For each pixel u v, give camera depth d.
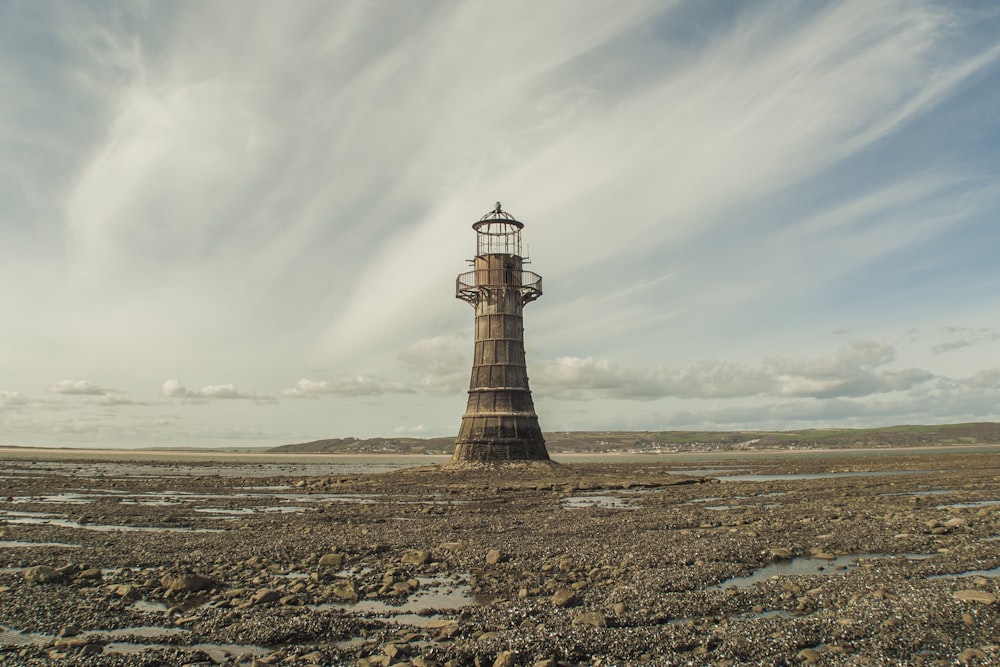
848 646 15.00
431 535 30.02
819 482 60.22
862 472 77.38
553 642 15.20
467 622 17.06
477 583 21.17
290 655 14.85
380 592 20.02
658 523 33.00
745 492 50.66
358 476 71.44
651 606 18.06
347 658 14.76
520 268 78.19
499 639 15.42
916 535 28.67
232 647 15.53
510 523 33.72
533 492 52.53
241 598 19.31
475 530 31.53
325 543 27.81
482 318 77.06
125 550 26.75
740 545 26.45
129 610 18.20
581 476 67.25
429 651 14.91
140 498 51.03
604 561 23.84
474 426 74.62
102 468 105.31
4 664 14.23
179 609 18.44
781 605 18.16
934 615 16.55
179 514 39.59
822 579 20.66
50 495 53.91
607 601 18.73
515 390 75.31
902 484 56.44
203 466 122.56
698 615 17.52
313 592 20.02
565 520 34.66
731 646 14.94
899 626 15.95
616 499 46.62
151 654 14.82
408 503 44.66
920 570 22.00
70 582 21.17
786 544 26.75
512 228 79.12
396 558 25.03
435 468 76.00
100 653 14.88
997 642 15.03
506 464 72.25
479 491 53.75
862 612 16.94
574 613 17.58
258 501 47.84
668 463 118.25
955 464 91.69
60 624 17.02
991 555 24.06
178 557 25.27
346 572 22.86
